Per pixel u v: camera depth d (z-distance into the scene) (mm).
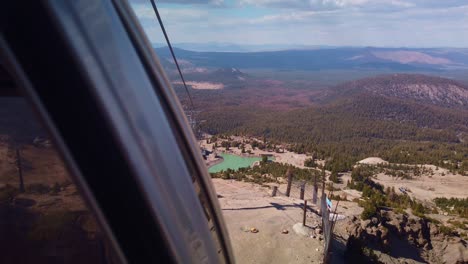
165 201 1766
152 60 2035
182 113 2236
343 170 69438
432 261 18359
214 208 2330
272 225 12188
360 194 35625
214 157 92625
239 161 92812
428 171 77312
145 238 1671
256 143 114000
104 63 1616
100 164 1557
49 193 1561
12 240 1562
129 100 1710
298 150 105250
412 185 64000
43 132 1490
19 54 1406
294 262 9938
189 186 2010
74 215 1574
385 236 17453
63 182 1544
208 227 2182
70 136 1509
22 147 1498
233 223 12219
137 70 1846
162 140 1870
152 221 1668
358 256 12164
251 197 17000
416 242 19688
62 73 1457
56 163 1518
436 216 30953
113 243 1623
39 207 1577
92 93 1512
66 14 1484
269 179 35500
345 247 13008
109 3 1786
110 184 1583
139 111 1758
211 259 2176
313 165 78688
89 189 1562
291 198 17062
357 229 16547
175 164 1923
